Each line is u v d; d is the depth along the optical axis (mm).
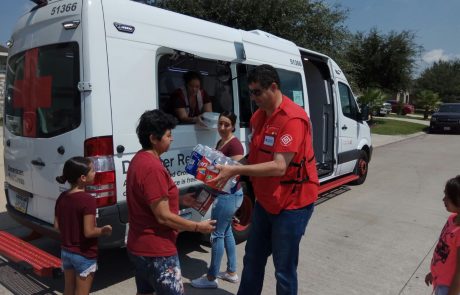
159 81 4062
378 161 12727
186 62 4316
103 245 3549
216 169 2891
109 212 3535
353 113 8266
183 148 4242
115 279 4168
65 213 2961
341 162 7617
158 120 2504
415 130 24578
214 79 4676
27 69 4098
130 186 2543
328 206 7125
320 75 7391
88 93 3465
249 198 5152
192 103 4422
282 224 3018
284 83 5750
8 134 4504
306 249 5078
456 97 59062
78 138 3547
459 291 2561
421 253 5027
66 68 3629
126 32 3678
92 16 3473
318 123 7516
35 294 3752
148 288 2779
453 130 23031
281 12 14508
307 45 14773
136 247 2562
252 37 5195
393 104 42625
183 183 4258
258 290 3330
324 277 4320
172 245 2596
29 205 4230
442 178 9930
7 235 4125
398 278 4328
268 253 3301
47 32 3807
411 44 27844
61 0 3693
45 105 3867
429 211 6918
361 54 28172
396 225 6113
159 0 14758
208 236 4938
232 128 3914
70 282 3133
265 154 2982
